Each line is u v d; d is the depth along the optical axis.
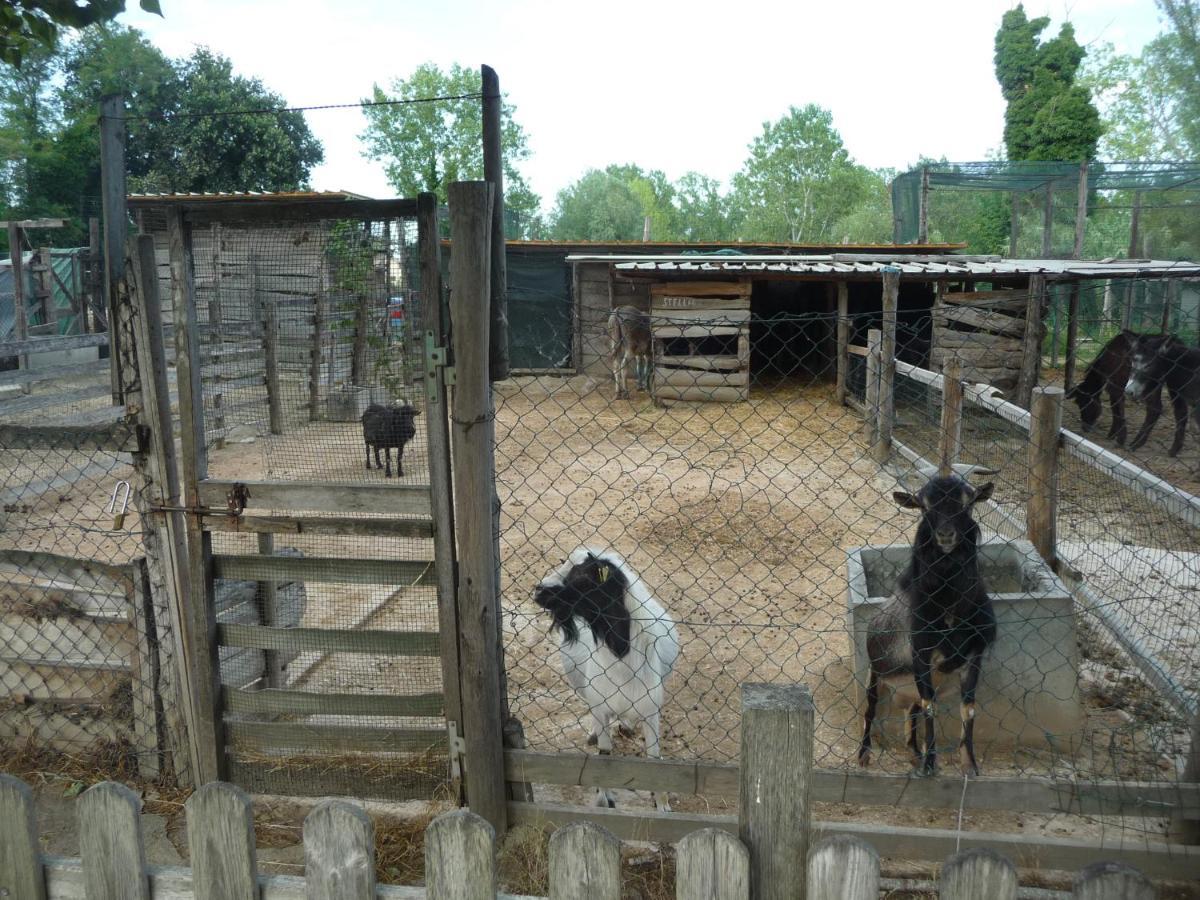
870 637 4.31
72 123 23.94
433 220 3.17
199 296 3.53
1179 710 4.22
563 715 4.84
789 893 1.92
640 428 13.16
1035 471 5.91
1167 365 10.85
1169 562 6.52
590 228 53.84
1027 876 3.32
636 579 3.91
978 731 4.52
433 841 1.93
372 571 3.56
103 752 4.26
